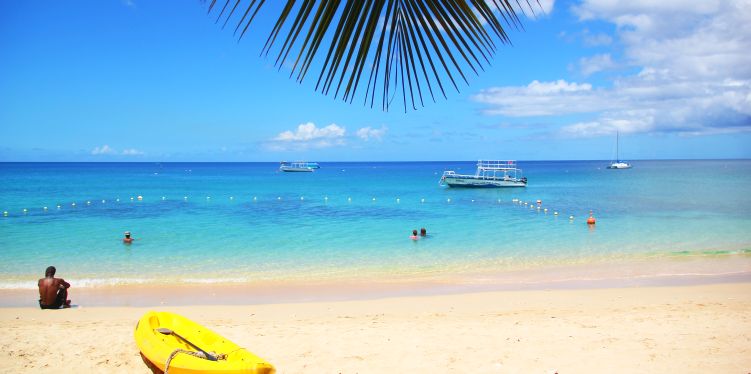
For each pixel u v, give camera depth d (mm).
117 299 11578
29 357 7238
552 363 6980
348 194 46250
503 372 6730
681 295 11156
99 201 38375
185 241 20359
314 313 10172
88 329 8609
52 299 10492
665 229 23203
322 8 1487
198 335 7145
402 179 81562
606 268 14969
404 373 6773
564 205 34812
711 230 22719
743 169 124250
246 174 110000
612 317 9273
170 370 6211
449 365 7008
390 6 1580
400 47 1595
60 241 20062
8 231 22812
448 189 52469
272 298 11719
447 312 10117
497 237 21391
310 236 21750
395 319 9562
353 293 12188
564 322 9008
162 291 12414
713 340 7691
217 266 15711
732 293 11266
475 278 13852
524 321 9164
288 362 7211
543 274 14273
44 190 50688
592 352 7344
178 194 46219
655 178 77188
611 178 78875
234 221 26641
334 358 7340
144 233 22375
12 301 11406
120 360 7160
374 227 24469
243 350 6535
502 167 52250
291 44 1465
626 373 6562
